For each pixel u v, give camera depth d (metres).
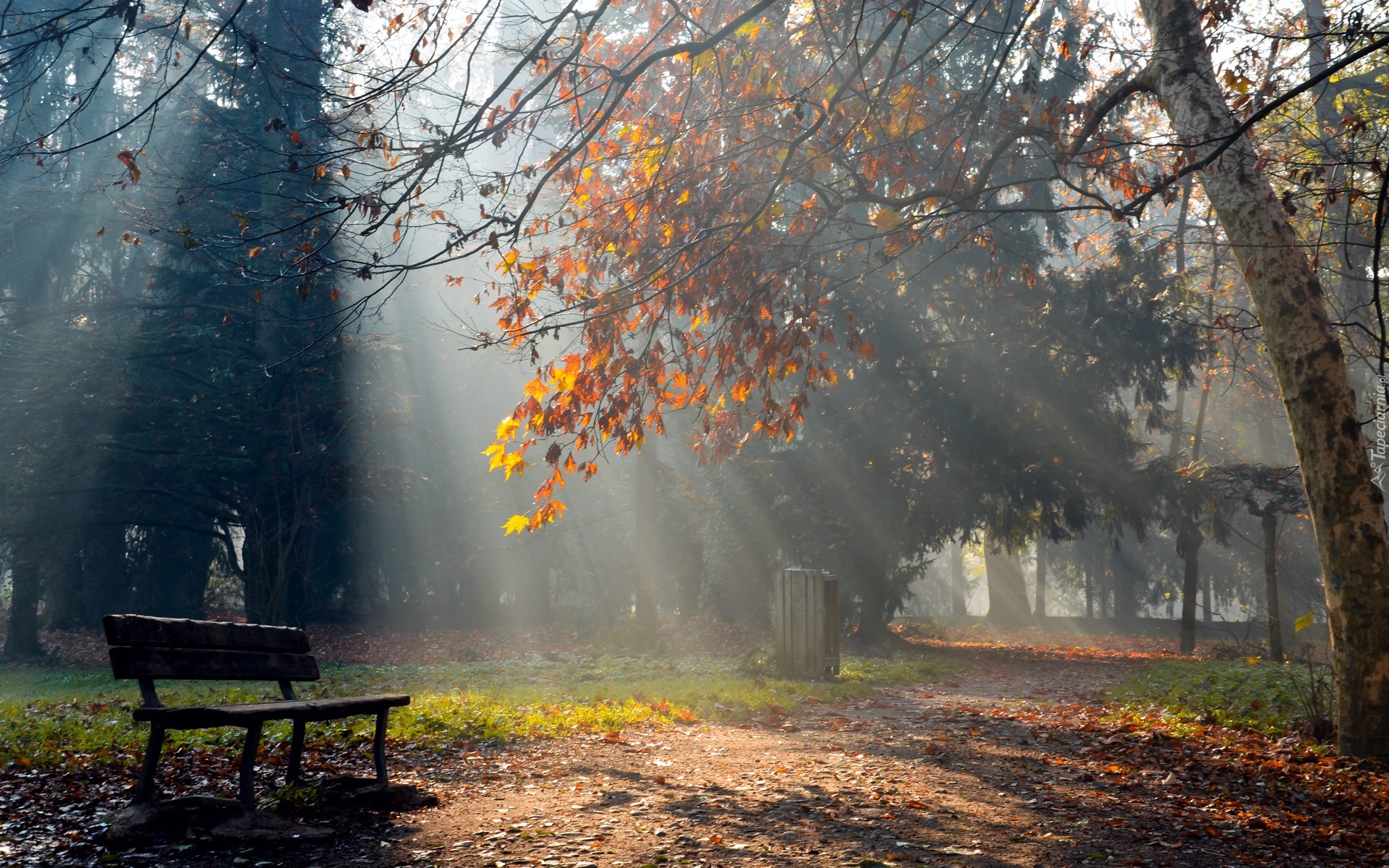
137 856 4.45
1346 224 8.99
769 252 8.59
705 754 8.09
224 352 25.03
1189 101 9.01
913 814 5.82
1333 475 8.30
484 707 10.19
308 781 5.95
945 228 8.84
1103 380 21.67
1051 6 16.14
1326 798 6.85
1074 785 7.01
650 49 9.59
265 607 24.41
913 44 17.70
